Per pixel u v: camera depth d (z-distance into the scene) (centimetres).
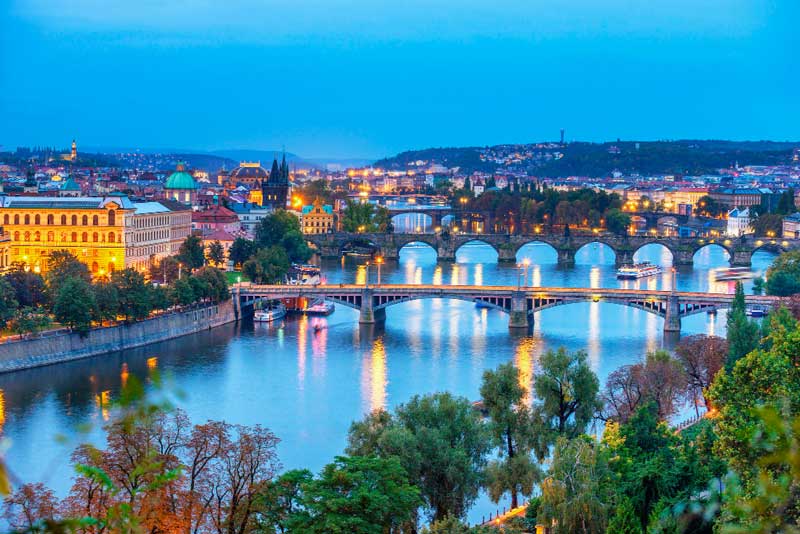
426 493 18975
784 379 16462
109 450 14950
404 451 18338
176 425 18125
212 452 16875
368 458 16375
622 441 17400
